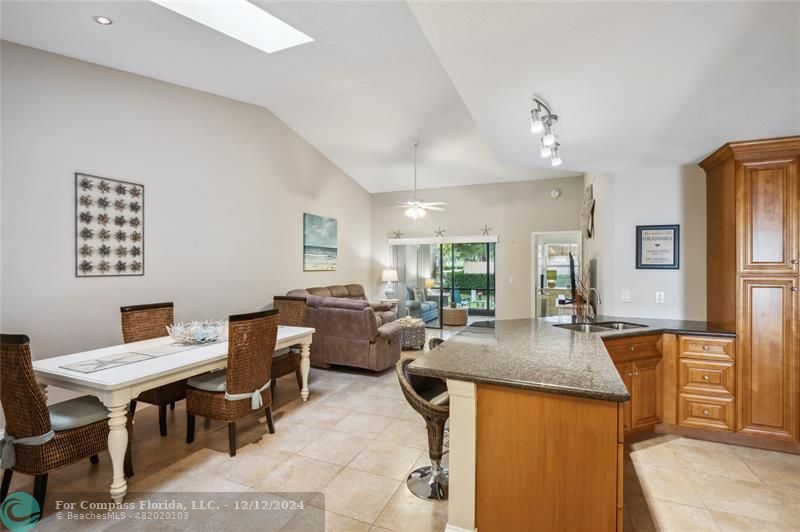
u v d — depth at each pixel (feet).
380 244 27.04
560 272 22.57
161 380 7.70
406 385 7.03
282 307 14.94
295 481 7.73
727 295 9.89
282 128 18.33
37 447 6.58
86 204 10.66
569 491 5.28
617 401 4.88
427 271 25.96
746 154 9.31
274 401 12.41
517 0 4.50
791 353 9.05
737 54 5.62
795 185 8.95
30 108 9.54
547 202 22.86
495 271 24.06
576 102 7.43
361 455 8.80
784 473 8.18
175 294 13.15
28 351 6.33
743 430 9.43
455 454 5.84
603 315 12.66
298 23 9.68
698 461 8.71
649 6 4.55
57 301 10.04
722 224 10.14
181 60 11.18
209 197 14.49
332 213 22.72
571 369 6.00
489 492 5.71
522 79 6.56
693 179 11.39
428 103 15.85
